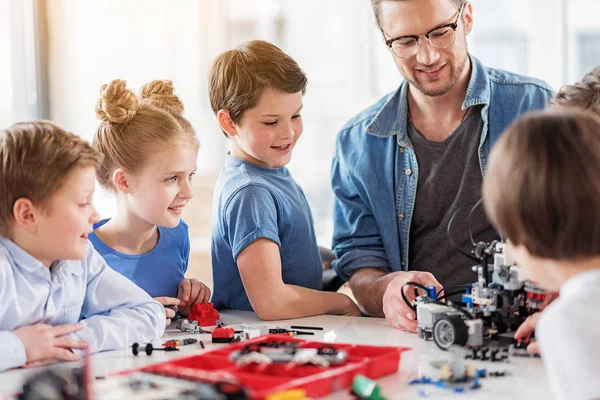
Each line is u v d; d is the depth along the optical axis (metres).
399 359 1.14
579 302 0.85
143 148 1.59
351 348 1.15
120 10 3.01
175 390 0.91
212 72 1.77
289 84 1.68
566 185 0.90
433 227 1.85
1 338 1.21
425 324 1.36
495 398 1.01
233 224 1.66
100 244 1.68
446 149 1.82
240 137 1.73
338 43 3.14
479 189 1.79
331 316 1.63
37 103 2.96
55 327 1.28
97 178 1.67
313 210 3.21
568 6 2.94
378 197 1.87
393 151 1.87
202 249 3.00
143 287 1.70
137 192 1.62
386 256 1.88
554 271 0.95
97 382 0.99
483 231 1.79
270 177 1.74
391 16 1.69
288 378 0.99
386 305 1.51
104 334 1.34
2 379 1.16
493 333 1.30
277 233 1.67
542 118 0.96
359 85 3.15
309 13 3.15
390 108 1.89
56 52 2.99
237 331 1.46
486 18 3.02
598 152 0.92
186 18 3.06
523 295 1.34
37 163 1.24
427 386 1.06
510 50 3.01
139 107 1.63
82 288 1.42
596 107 1.35
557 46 2.95
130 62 3.03
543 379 1.09
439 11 1.65
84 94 3.00
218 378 0.96
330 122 3.18
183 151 1.62
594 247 0.91
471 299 1.36
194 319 1.59
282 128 1.71
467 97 1.78
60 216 1.26
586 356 0.82
